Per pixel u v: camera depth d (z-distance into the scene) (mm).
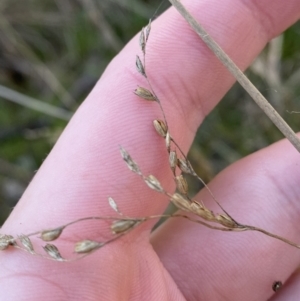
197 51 121
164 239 132
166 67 119
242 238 128
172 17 123
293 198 128
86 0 184
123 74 117
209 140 189
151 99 106
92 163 108
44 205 105
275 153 133
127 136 112
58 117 193
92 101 116
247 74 182
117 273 105
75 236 103
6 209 209
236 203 131
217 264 128
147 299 112
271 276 130
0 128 203
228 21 123
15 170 204
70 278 99
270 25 130
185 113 124
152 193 114
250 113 183
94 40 205
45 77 199
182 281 128
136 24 195
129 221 86
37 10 212
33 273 98
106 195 108
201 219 132
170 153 99
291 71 186
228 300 130
